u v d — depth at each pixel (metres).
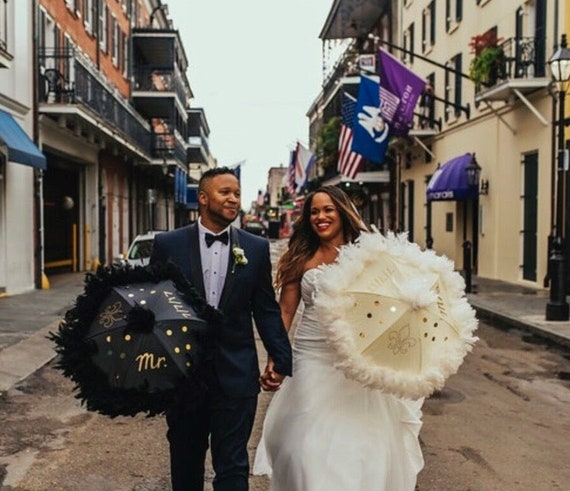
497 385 8.15
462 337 3.39
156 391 3.15
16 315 13.08
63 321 3.28
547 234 17.86
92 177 26.39
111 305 3.27
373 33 40.53
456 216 25.72
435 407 7.08
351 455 3.33
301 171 47.19
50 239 23.50
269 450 3.77
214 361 3.52
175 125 37.84
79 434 6.12
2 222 16.50
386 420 3.52
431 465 5.30
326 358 3.61
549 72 17.52
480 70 19.31
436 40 28.06
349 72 37.50
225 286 3.59
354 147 26.34
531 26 19.12
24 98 17.70
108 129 23.30
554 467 5.30
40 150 18.64
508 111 20.27
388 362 3.28
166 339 3.20
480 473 5.13
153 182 42.44
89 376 3.18
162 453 5.59
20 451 5.62
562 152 12.78
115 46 31.42
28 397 7.44
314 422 3.46
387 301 3.25
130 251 15.34
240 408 3.54
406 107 22.89
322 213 3.77
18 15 17.23
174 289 3.39
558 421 6.62
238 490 3.49
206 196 3.64
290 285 3.90
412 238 32.03
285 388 3.75
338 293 3.27
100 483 4.89
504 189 20.73
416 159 31.28
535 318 13.00
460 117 24.94
